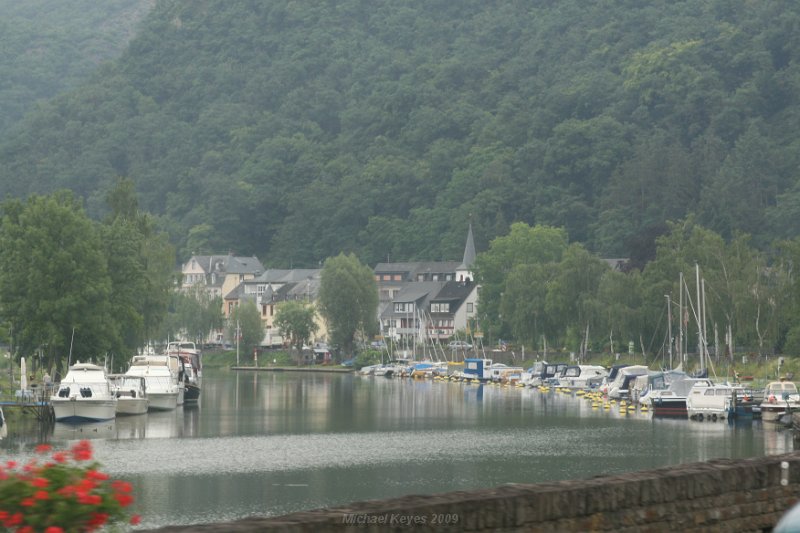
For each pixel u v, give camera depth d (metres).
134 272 179.12
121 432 133.12
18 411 144.50
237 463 105.50
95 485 27.52
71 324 158.88
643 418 159.88
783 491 38.34
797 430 106.25
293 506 81.50
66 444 118.00
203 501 83.38
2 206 166.38
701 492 35.69
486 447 120.69
